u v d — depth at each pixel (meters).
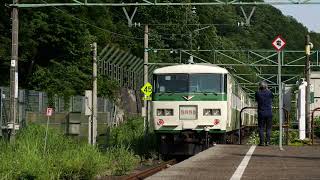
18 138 28.45
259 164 16.84
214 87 26.98
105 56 50.41
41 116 35.81
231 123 29.84
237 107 34.66
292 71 86.06
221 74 27.03
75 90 51.66
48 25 52.31
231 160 17.97
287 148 21.73
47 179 17.67
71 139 30.95
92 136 31.11
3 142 25.73
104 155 24.03
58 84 50.56
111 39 66.44
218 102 26.80
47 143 27.11
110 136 34.31
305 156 19.00
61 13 52.81
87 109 31.22
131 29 72.81
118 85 53.34
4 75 50.75
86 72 53.75
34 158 19.06
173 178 14.02
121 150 25.38
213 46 71.81
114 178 20.77
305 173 14.86
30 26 51.06
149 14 70.19
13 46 27.36
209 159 18.28
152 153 29.44
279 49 21.52
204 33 71.06
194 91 26.97
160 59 66.19
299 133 29.61
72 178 19.44
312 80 51.75
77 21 53.72
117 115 51.75
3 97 32.50
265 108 22.88
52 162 19.30
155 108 27.27
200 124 26.78
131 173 22.69
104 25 64.12
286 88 52.34
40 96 37.28
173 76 27.25
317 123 42.44
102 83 50.84
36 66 53.03
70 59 54.22
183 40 68.81
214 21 80.19
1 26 50.81
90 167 19.92
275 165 16.59
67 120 35.78
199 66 27.19
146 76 44.38
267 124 23.09
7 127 28.69
